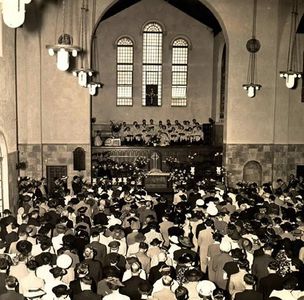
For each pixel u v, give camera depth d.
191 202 14.87
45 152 22.56
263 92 23.50
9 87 16.62
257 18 23.16
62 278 7.87
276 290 7.14
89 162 22.83
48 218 11.25
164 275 6.73
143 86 31.55
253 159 23.69
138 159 26.50
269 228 10.45
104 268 7.97
